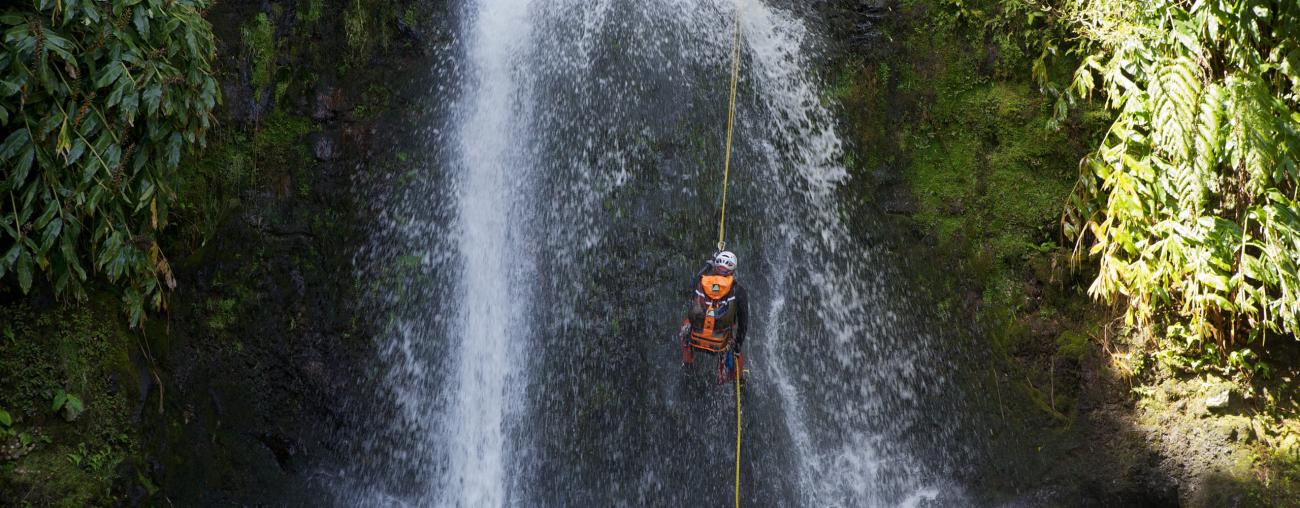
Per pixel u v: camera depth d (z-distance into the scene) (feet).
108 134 19.22
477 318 24.67
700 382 24.62
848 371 25.02
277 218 24.27
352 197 24.67
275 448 23.49
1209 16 22.56
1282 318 22.71
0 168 18.57
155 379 22.13
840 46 26.53
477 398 24.40
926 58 26.22
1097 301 24.66
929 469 24.43
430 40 25.68
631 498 24.06
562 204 25.20
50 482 19.45
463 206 25.03
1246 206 22.71
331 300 24.30
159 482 21.71
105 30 18.83
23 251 18.45
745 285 25.38
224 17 24.14
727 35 26.48
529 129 25.48
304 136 24.71
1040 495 23.84
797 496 24.23
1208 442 22.79
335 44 25.07
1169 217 23.03
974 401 24.64
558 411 24.36
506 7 26.23
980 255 25.30
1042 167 25.38
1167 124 22.61
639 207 25.26
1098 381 24.20
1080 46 24.80
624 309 24.80
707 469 24.29
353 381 24.12
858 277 25.43
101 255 19.57
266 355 23.77
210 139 23.59
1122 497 23.35
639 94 25.73
